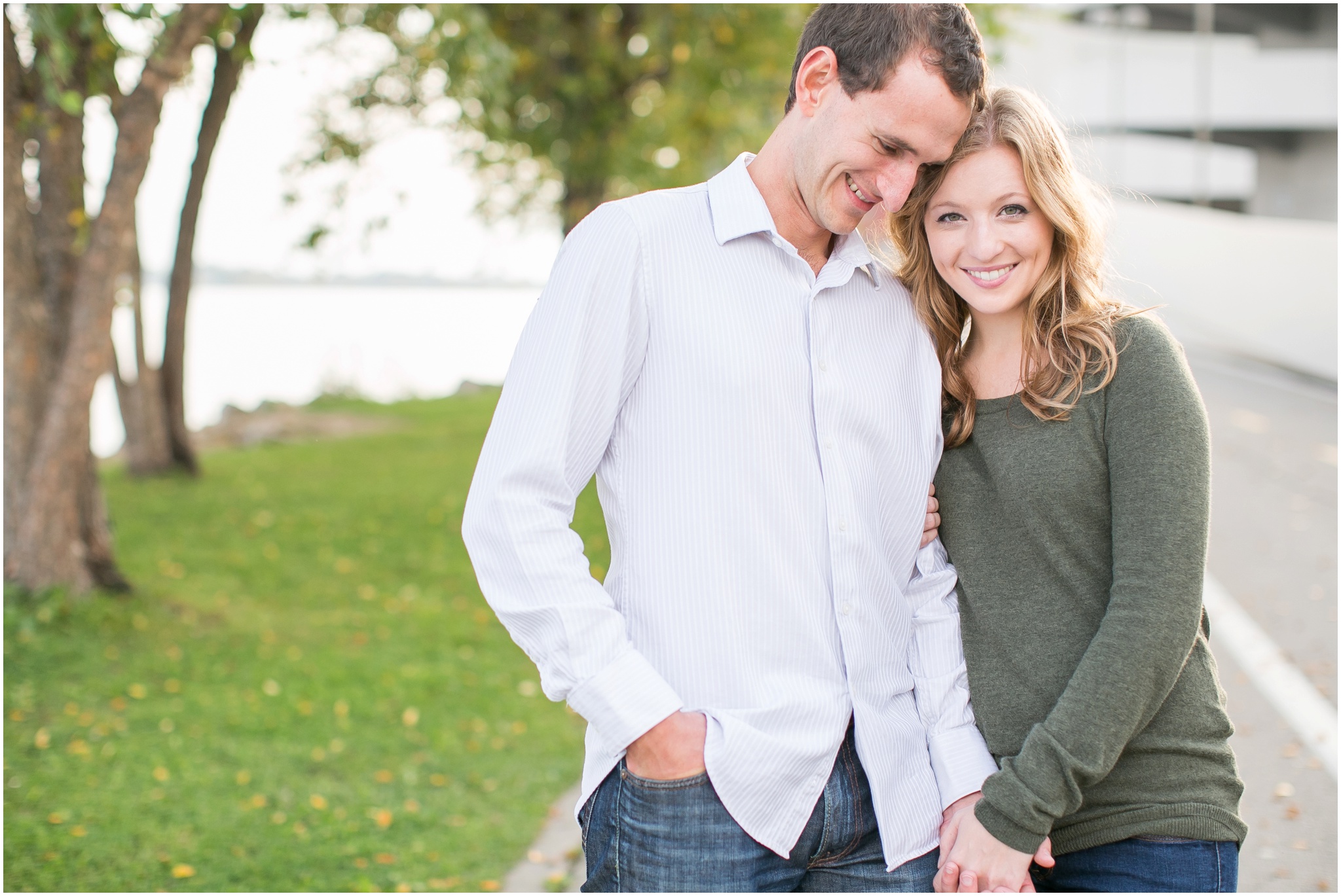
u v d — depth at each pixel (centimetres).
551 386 163
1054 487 172
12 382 584
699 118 1046
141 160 555
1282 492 755
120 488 984
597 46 978
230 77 889
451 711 496
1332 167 2153
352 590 693
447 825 384
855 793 170
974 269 178
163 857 353
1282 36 2184
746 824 161
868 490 176
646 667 158
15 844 356
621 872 165
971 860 164
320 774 428
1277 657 476
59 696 490
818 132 167
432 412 1566
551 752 454
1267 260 1350
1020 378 182
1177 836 163
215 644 575
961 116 163
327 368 1891
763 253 173
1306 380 1207
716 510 166
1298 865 313
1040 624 175
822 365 172
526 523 160
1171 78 2077
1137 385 166
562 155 1014
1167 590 156
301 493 990
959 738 180
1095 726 156
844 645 169
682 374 167
